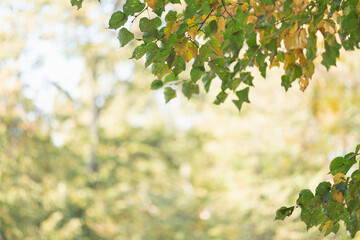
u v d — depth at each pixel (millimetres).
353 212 2479
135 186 20922
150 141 25422
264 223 12648
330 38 2711
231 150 16938
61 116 19703
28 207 14641
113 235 17016
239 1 2613
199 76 2693
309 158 14594
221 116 17422
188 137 24031
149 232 16891
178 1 2471
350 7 2461
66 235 15648
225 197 15578
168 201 18062
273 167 15305
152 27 2457
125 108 22469
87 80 21094
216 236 13977
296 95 14711
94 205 17188
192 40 2561
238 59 2924
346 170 2420
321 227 2584
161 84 3111
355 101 12586
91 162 20812
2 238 14336
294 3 2582
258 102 15875
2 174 14570
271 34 2662
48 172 16703
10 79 15984
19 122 15992
